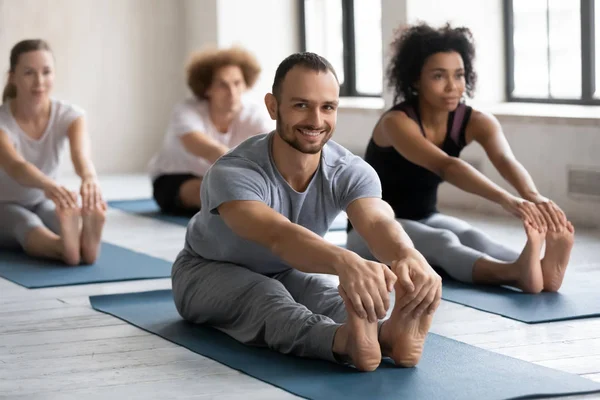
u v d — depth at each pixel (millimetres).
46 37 9438
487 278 4258
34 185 4973
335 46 9188
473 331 3529
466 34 4578
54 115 5293
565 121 6195
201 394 2854
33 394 2904
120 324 3744
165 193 6840
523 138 6516
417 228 4551
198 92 6270
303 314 3150
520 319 3662
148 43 9828
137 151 9875
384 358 3131
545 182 6398
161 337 3518
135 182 8961
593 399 2721
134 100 9820
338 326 3025
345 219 6590
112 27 9680
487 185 4156
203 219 3414
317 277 3457
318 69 3049
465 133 4547
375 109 7676
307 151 3092
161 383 2975
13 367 3201
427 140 4418
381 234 3012
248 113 6320
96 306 4043
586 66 6832
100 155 9734
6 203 5406
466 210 6863
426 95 4438
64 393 2908
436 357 3135
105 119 9727
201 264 3566
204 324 3625
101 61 9672
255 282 3328
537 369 2990
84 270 4859
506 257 4477
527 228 4012
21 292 4402
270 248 2996
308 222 3273
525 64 7324
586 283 4312
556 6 7035
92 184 4996
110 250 5453
